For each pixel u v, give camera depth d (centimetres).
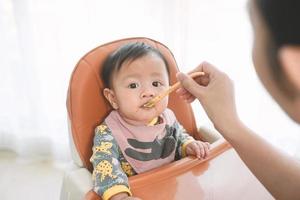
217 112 68
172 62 104
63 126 169
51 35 151
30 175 171
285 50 32
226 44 142
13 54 159
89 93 95
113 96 95
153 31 142
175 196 80
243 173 88
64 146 173
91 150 95
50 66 158
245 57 143
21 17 147
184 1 135
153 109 93
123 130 96
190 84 73
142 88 92
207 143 100
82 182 87
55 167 175
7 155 184
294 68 33
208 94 71
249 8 36
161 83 95
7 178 168
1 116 177
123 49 95
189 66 145
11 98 171
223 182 85
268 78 36
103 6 141
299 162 66
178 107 109
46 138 177
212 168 90
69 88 95
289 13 31
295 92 34
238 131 66
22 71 160
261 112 153
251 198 80
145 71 92
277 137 159
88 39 147
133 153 96
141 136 97
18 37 152
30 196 157
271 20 33
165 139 101
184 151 99
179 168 88
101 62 97
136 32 144
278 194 65
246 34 138
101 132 94
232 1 135
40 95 165
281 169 64
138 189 82
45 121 172
